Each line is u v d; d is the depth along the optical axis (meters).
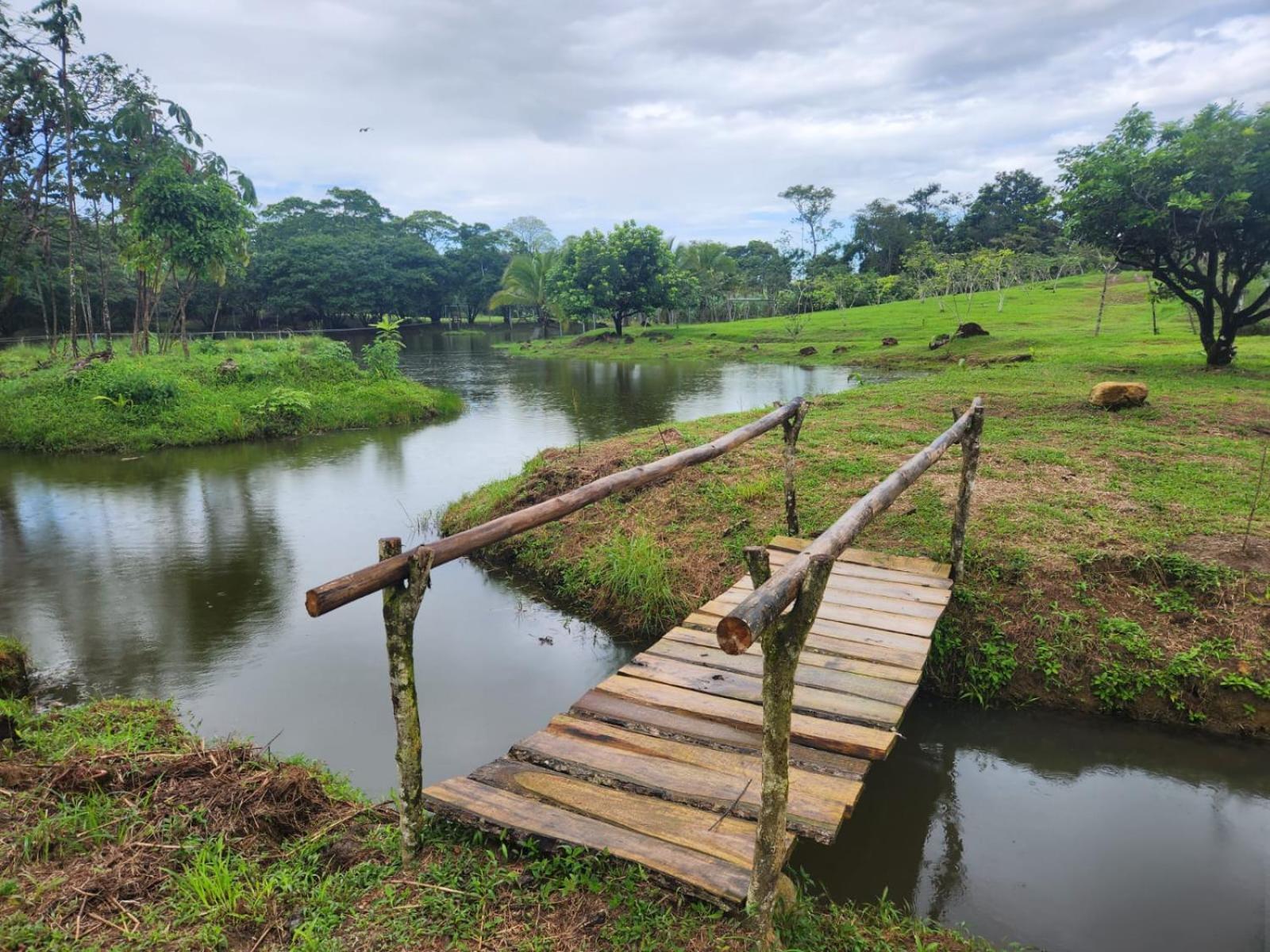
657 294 43.41
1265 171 13.09
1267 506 7.19
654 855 3.03
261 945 2.73
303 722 5.46
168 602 7.77
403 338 57.09
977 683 5.64
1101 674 5.40
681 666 4.68
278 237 66.56
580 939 2.72
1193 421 10.77
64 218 33.78
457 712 5.64
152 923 2.77
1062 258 51.31
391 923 2.78
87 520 10.82
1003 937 3.51
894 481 4.32
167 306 48.72
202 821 3.39
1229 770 4.75
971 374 17.56
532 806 3.36
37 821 3.38
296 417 17.92
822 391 22.30
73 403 17.33
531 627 7.22
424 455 15.09
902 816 4.45
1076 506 7.41
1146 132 14.18
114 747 4.19
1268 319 24.00
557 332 61.38
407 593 2.90
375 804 3.94
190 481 13.19
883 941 3.09
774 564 6.51
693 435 11.43
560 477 9.68
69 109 27.23
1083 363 18.30
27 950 2.60
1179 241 14.91
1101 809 4.47
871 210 72.00
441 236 78.88
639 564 7.32
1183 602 5.81
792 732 3.87
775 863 2.68
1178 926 3.57
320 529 10.29
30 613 7.48
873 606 5.55
